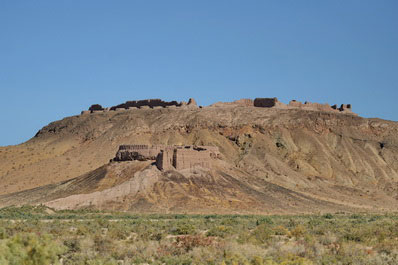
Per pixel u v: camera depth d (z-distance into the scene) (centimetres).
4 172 14662
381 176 15288
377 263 3791
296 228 5606
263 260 3691
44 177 14188
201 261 3803
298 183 13525
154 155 10919
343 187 14050
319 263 3772
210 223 6938
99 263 3675
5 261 2970
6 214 7938
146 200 9456
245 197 10138
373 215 9694
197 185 10112
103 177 10612
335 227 6425
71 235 5322
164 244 4678
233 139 16588
